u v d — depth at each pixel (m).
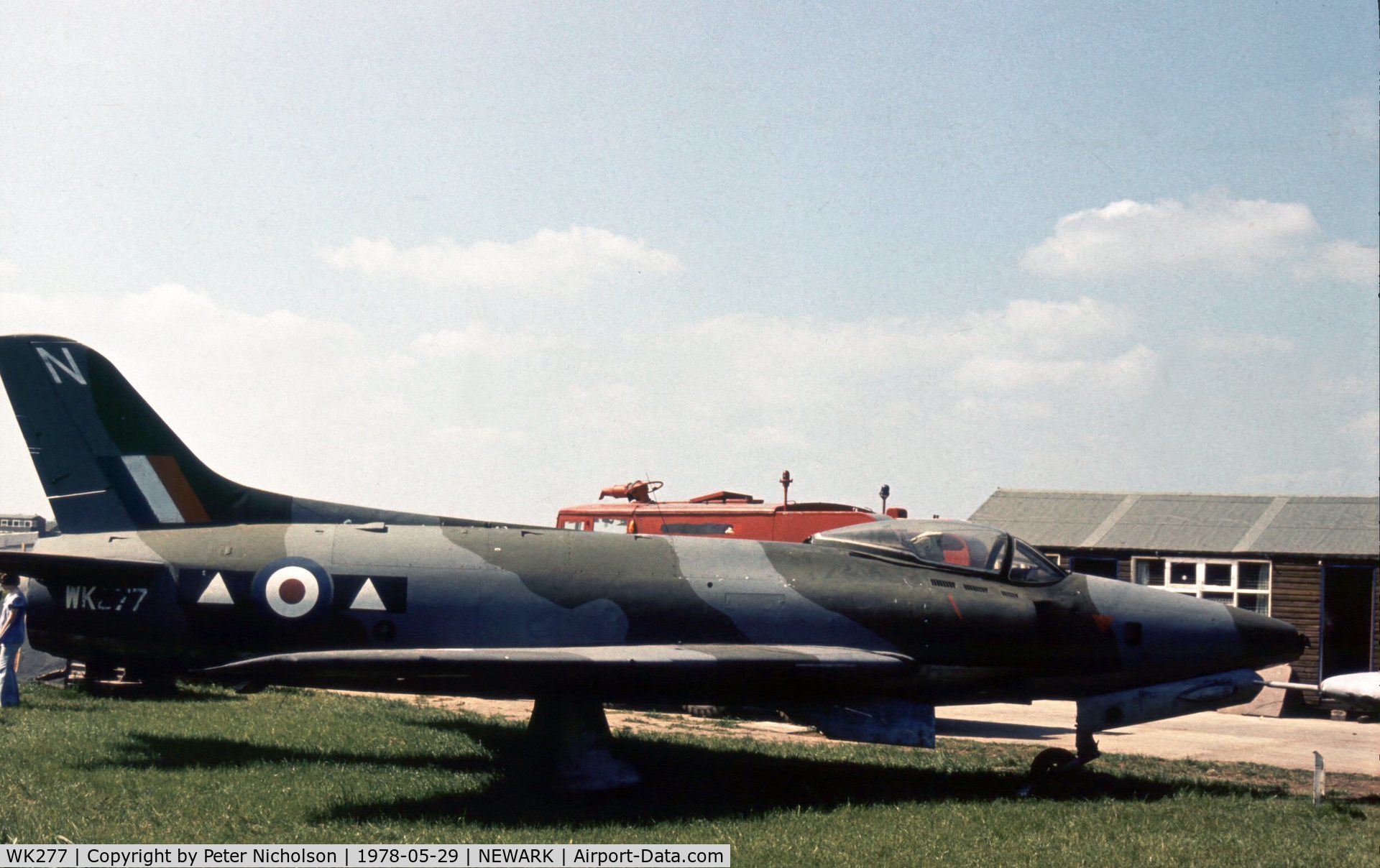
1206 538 21.86
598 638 10.91
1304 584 20.72
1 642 13.28
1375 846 8.45
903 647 11.12
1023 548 11.85
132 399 12.31
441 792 9.55
